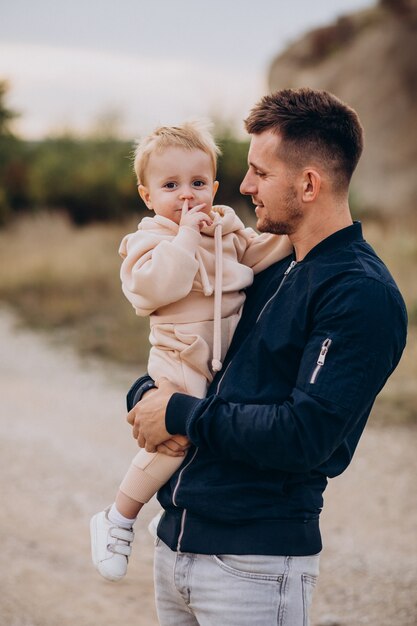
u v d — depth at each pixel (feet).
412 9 68.90
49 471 20.36
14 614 12.84
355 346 6.23
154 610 13.46
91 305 42.88
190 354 7.29
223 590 6.71
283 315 6.71
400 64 67.41
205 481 6.78
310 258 6.79
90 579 14.49
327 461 6.83
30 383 30.37
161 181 7.87
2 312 43.65
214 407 6.52
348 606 13.67
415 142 64.49
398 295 6.55
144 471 7.29
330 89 70.54
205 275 7.39
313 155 6.72
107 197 66.54
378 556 15.65
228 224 7.70
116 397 28.45
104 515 7.77
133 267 7.50
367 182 64.39
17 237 61.21
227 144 55.57
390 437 22.56
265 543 6.61
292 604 6.66
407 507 18.13
